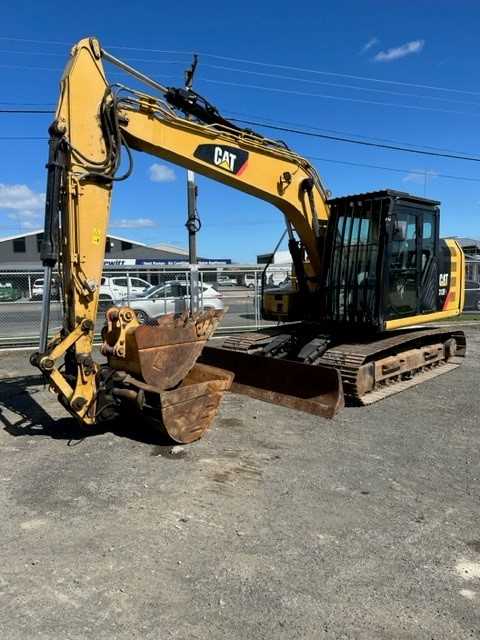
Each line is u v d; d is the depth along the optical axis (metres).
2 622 2.90
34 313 17.69
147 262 52.06
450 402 7.55
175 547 3.68
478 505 4.33
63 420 6.64
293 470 5.04
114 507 4.27
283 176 7.92
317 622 2.91
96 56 5.72
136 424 6.33
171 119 6.43
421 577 3.33
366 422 6.58
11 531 3.90
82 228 5.60
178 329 5.71
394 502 4.38
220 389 5.93
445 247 9.71
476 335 15.05
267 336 9.09
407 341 8.25
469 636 2.80
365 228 7.94
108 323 5.59
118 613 2.98
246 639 2.77
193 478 4.84
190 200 12.98
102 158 5.75
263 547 3.68
